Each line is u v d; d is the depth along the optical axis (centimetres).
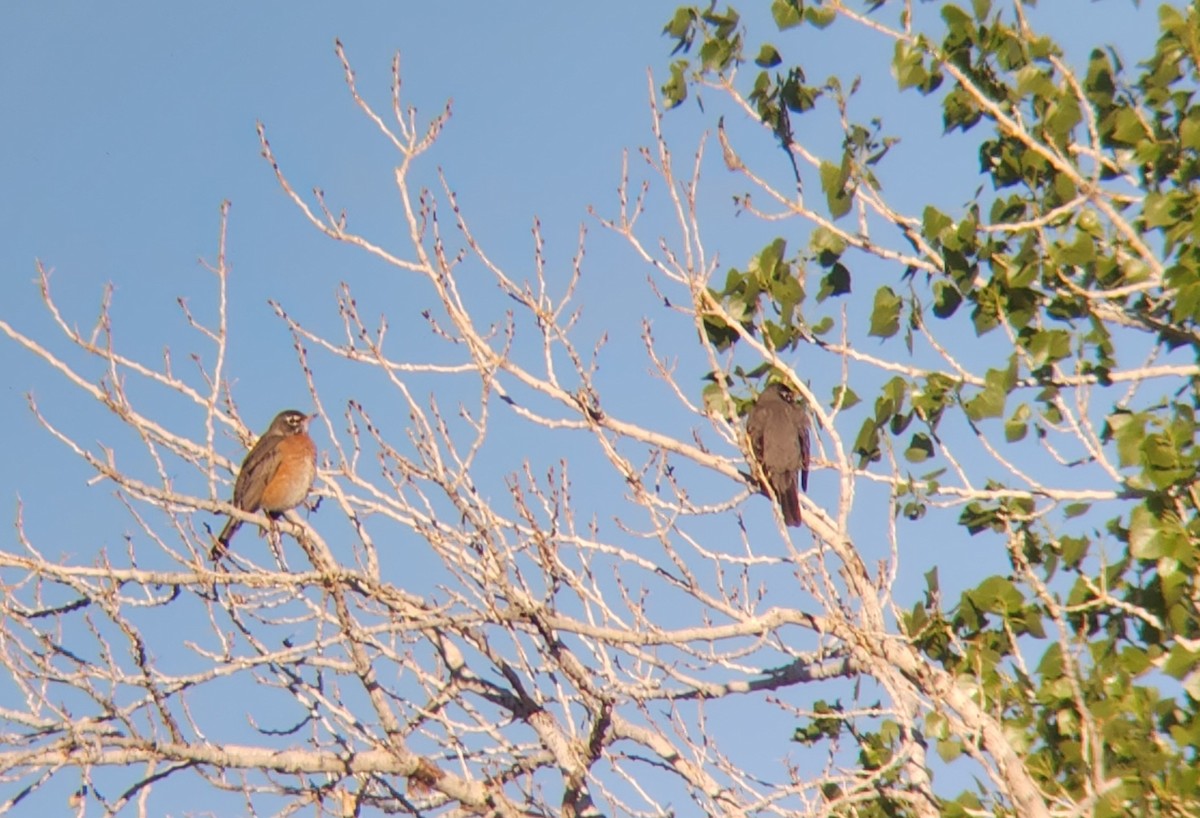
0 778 1130
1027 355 1200
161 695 1169
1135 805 1022
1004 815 1062
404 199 1255
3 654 1143
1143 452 1103
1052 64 1316
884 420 1232
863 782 1124
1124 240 1243
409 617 1266
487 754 1308
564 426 1232
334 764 1236
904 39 1310
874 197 1284
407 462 1246
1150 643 1138
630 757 1260
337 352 1254
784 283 1277
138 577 1188
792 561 1197
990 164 1305
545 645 1241
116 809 1155
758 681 1235
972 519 1238
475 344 1241
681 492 1221
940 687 1105
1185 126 1212
